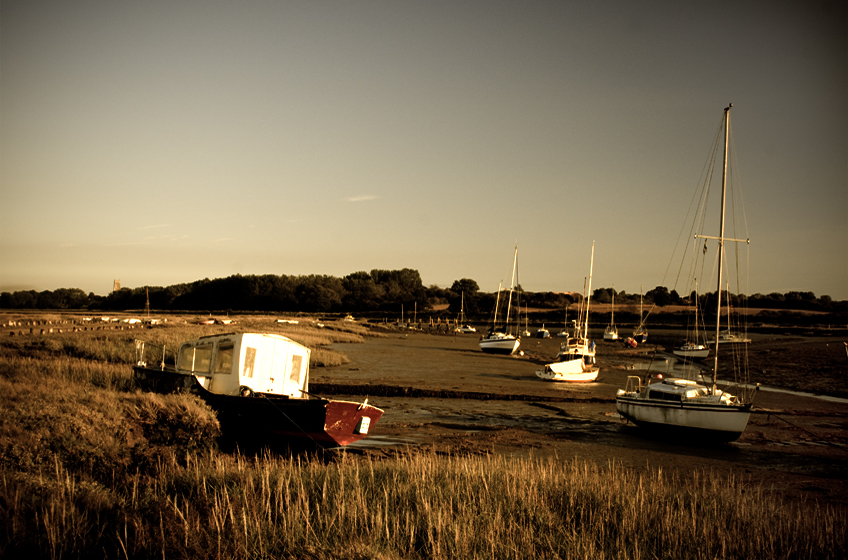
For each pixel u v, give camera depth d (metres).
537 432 21.84
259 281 189.88
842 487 15.44
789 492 14.73
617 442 20.69
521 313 176.25
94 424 13.26
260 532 8.59
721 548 9.34
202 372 19.16
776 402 33.00
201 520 8.93
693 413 21.22
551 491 11.47
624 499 11.02
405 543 8.91
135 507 9.23
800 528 10.29
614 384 41.06
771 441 22.05
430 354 60.03
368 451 16.91
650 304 180.00
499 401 29.73
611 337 103.62
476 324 160.50
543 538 9.39
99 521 8.77
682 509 10.66
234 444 16.56
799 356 60.97
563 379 41.19
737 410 20.52
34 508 8.47
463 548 8.57
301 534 8.73
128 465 12.22
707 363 61.25
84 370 24.83
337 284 198.88
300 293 185.62
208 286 194.50
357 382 32.59
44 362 26.00
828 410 30.22
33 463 10.80
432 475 11.76
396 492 10.76
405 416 24.02
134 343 39.41
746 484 15.38
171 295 197.88
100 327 61.88
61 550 7.52
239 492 10.12
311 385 30.42
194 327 68.88
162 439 14.20
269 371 18.23
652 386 23.19
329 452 16.38
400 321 147.12
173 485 10.82
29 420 12.52
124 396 15.80
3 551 7.30
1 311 148.88
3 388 15.65
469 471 12.35
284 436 16.31
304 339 64.81
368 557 8.11
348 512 9.52
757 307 167.88
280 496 9.93
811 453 20.02
